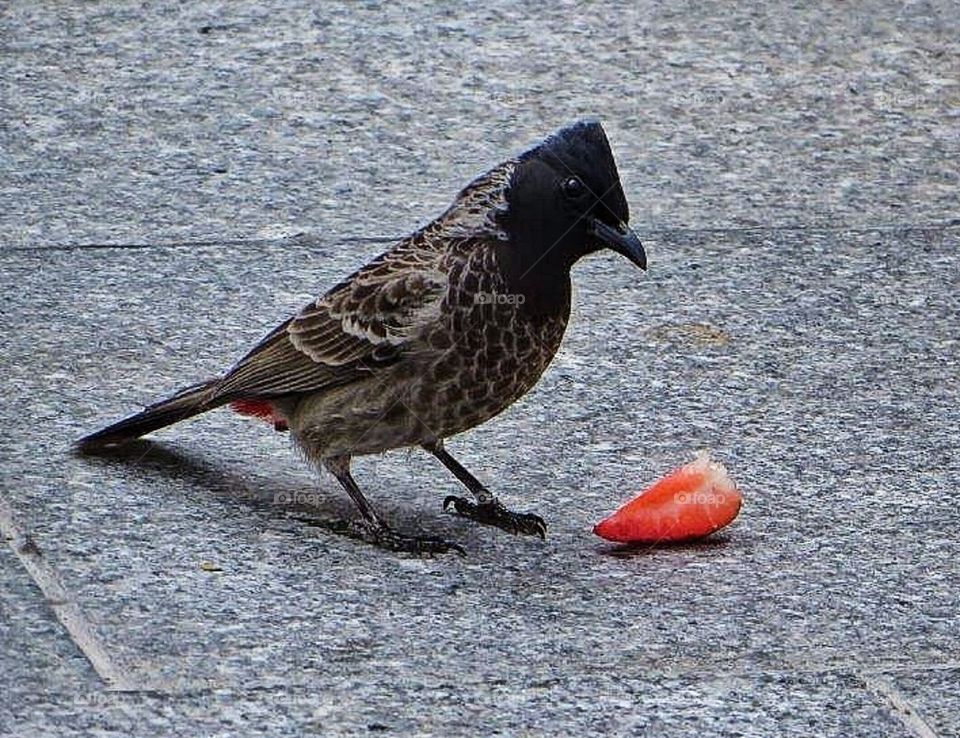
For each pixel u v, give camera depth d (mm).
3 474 11594
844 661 9773
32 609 9938
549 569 10758
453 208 11250
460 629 9969
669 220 16109
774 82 19031
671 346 13891
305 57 19203
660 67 19266
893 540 11180
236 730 8891
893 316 14484
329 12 20375
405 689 9328
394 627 9961
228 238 15461
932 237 15891
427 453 12359
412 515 11477
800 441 12500
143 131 17516
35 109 17875
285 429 12000
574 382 13281
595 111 18250
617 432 12594
